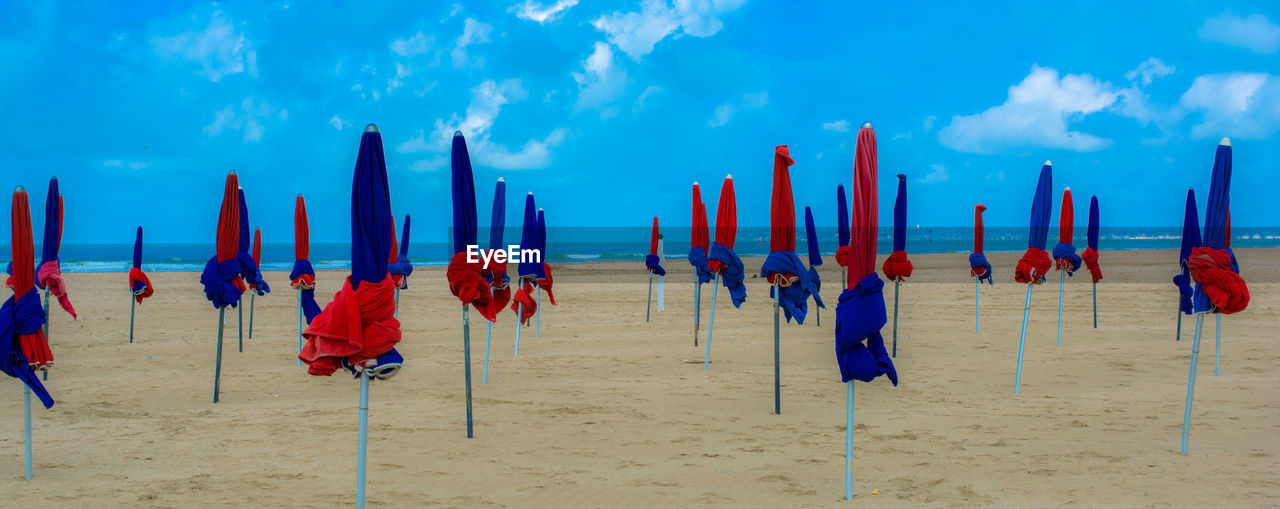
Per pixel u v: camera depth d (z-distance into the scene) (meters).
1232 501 5.05
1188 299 10.43
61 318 18.69
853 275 5.05
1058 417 7.72
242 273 12.68
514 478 5.81
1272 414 7.72
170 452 6.59
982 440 6.83
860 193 5.03
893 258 11.66
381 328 4.50
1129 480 5.56
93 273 40.12
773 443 6.81
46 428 7.51
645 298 24.75
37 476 5.88
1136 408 8.09
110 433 7.30
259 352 13.05
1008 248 79.00
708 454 6.46
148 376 10.61
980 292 25.00
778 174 7.56
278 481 5.74
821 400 8.77
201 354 12.79
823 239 114.50
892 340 13.10
